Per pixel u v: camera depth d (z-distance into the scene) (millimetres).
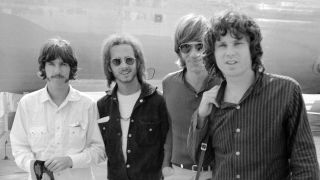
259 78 1887
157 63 6172
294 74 6930
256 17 6398
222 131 1948
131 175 2699
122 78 2719
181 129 2748
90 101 2639
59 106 2551
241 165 1886
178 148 2777
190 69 2695
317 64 6871
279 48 6648
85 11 5777
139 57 2809
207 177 2686
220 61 1910
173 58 6191
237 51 1850
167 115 2801
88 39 5859
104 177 4383
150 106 2740
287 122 1847
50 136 2512
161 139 2795
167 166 2777
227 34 1855
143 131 2705
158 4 5945
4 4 5500
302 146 1808
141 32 5973
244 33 1835
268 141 1845
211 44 1941
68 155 2488
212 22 1935
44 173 2404
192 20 2701
